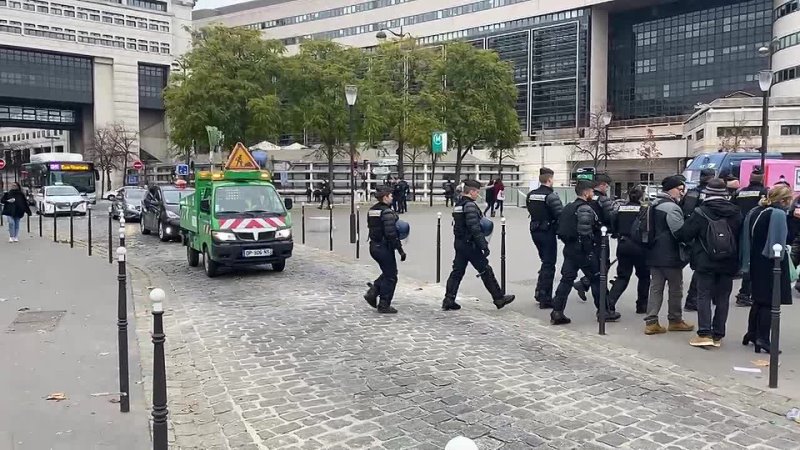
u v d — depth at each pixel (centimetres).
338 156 4166
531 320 887
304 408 549
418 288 1139
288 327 845
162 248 1830
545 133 8419
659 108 9088
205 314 933
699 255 729
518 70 9744
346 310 953
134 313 930
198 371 661
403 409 541
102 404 548
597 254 878
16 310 917
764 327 705
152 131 9981
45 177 4044
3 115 9144
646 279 913
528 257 1503
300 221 2692
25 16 8612
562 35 9294
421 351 723
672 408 544
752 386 601
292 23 11931
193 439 486
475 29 10138
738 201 979
